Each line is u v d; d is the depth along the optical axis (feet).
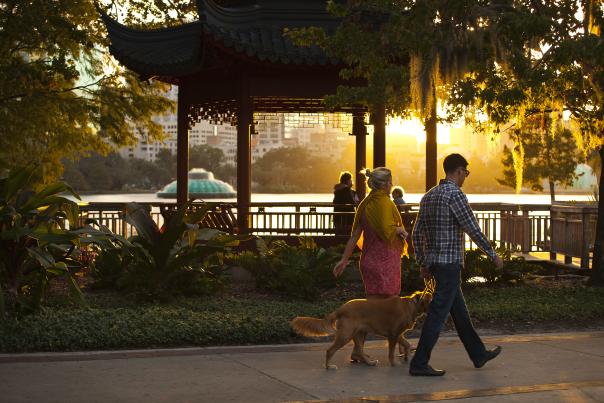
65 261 40.42
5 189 38.52
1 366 27.04
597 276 48.29
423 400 22.71
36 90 80.79
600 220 48.26
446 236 25.94
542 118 50.52
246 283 50.65
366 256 29.63
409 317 26.58
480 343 26.81
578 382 24.94
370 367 27.32
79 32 75.66
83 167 514.27
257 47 54.34
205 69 58.39
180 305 40.96
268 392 23.67
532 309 38.73
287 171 532.32
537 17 39.32
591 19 42.60
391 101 47.09
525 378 25.57
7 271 38.40
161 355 29.25
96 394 23.22
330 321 26.73
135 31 63.41
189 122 65.05
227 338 31.65
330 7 48.06
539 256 66.80
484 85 43.98
